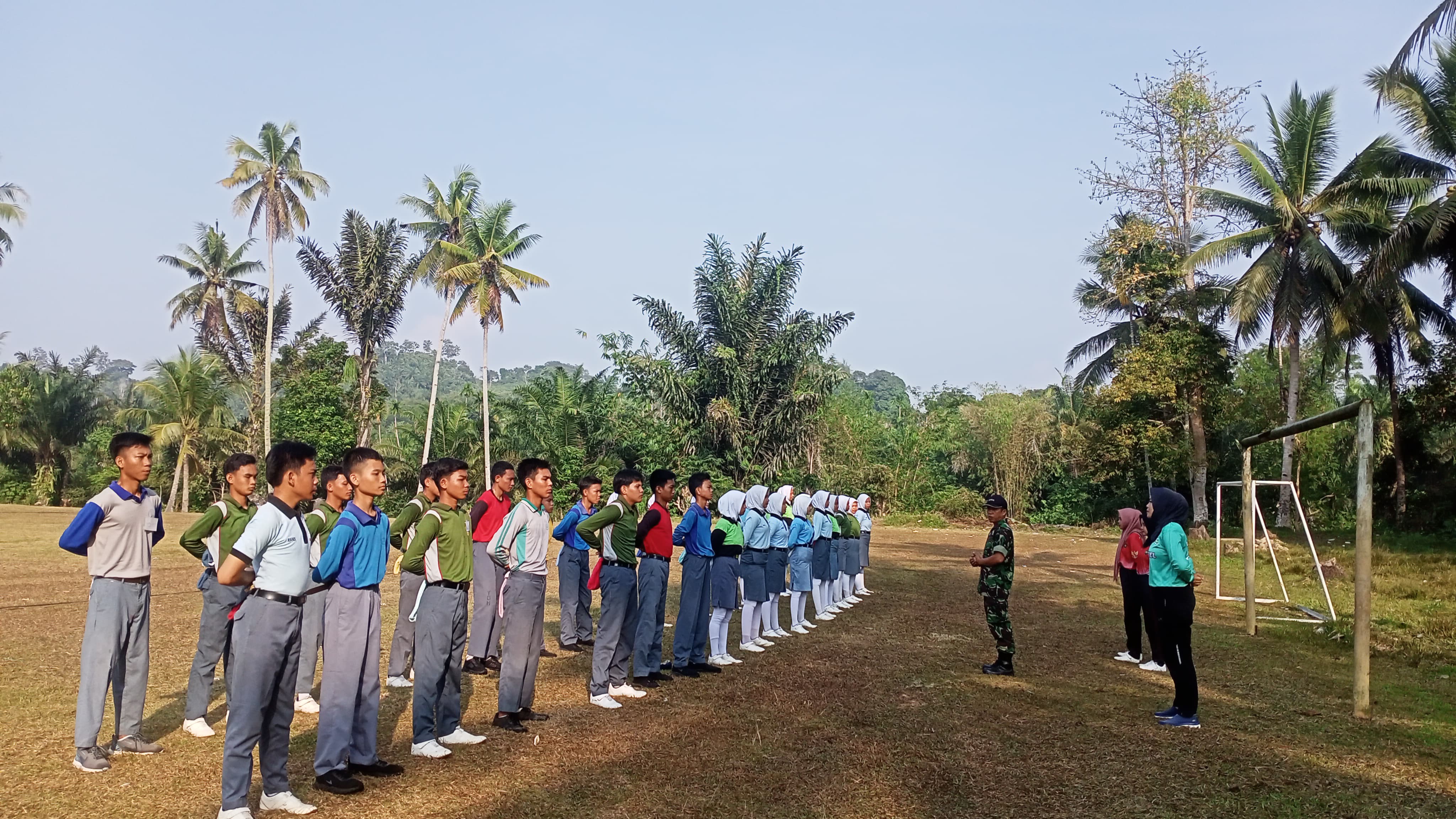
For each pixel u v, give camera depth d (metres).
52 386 46.38
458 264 32.91
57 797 5.12
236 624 4.84
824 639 11.03
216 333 41.53
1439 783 5.87
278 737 5.00
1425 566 19.92
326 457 36.53
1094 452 34.94
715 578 9.40
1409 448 29.23
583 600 10.34
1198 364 30.27
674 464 32.53
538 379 37.28
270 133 33.28
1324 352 28.41
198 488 44.78
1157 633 9.43
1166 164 33.50
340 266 36.72
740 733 6.84
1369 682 7.70
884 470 42.72
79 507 45.47
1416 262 22.44
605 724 6.98
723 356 32.34
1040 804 5.47
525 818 5.03
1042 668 9.54
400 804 5.18
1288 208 26.28
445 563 6.15
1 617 11.00
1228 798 5.58
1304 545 24.91
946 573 19.45
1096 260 35.12
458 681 6.39
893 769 6.08
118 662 5.83
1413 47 14.49
